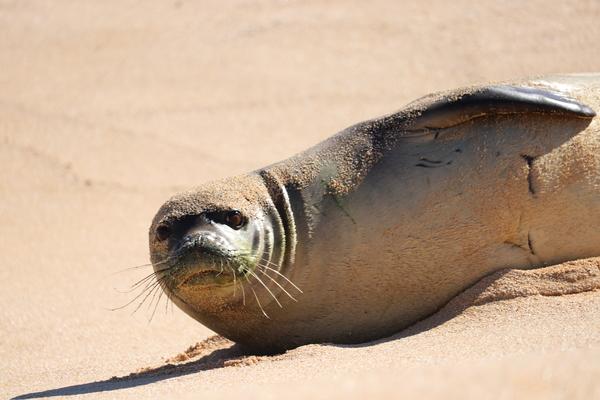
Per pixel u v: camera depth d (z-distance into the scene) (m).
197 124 61.22
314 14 76.00
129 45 73.94
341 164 26.23
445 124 25.56
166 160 56.44
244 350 27.81
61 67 71.06
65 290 39.91
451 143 25.55
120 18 79.19
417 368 19.73
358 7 76.25
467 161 25.33
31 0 83.56
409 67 66.12
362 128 26.73
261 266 25.44
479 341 21.95
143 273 41.47
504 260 25.28
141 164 55.94
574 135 25.42
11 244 46.44
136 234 47.03
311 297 25.84
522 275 24.86
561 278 24.53
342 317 26.02
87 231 47.72
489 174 25.19
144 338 32.84
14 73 70.44
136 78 68.50
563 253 25.39
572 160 25.30
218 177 53.94
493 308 24.28
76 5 82.50
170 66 70.12
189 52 72.12
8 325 35.91
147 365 28.77
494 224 25.19
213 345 29.77
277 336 26.61
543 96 24.98
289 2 78.88
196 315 26.56
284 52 70.31
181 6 80.62
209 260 24.31
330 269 25.72
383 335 26.23
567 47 65.25
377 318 25.95
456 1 74.88
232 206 25.33
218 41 73.25
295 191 26.12
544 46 65.88
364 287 25.72
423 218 25.33
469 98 25.14
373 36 71.06
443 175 25.36
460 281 25.45
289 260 25.78
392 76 65.19
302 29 73.56
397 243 25.44
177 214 25.45
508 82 27.12
